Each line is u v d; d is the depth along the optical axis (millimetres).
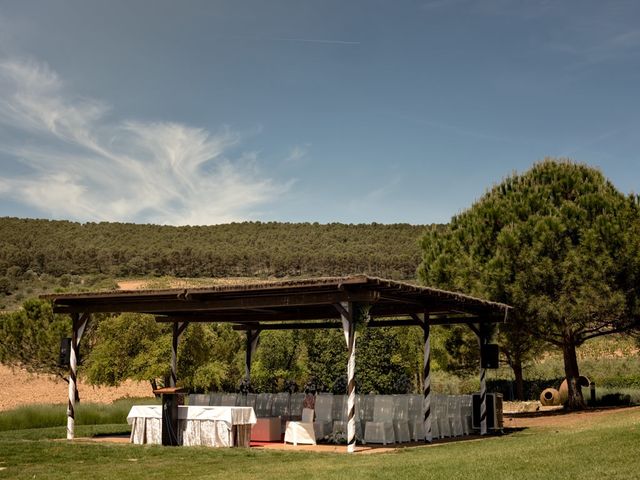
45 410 19078
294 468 9391
